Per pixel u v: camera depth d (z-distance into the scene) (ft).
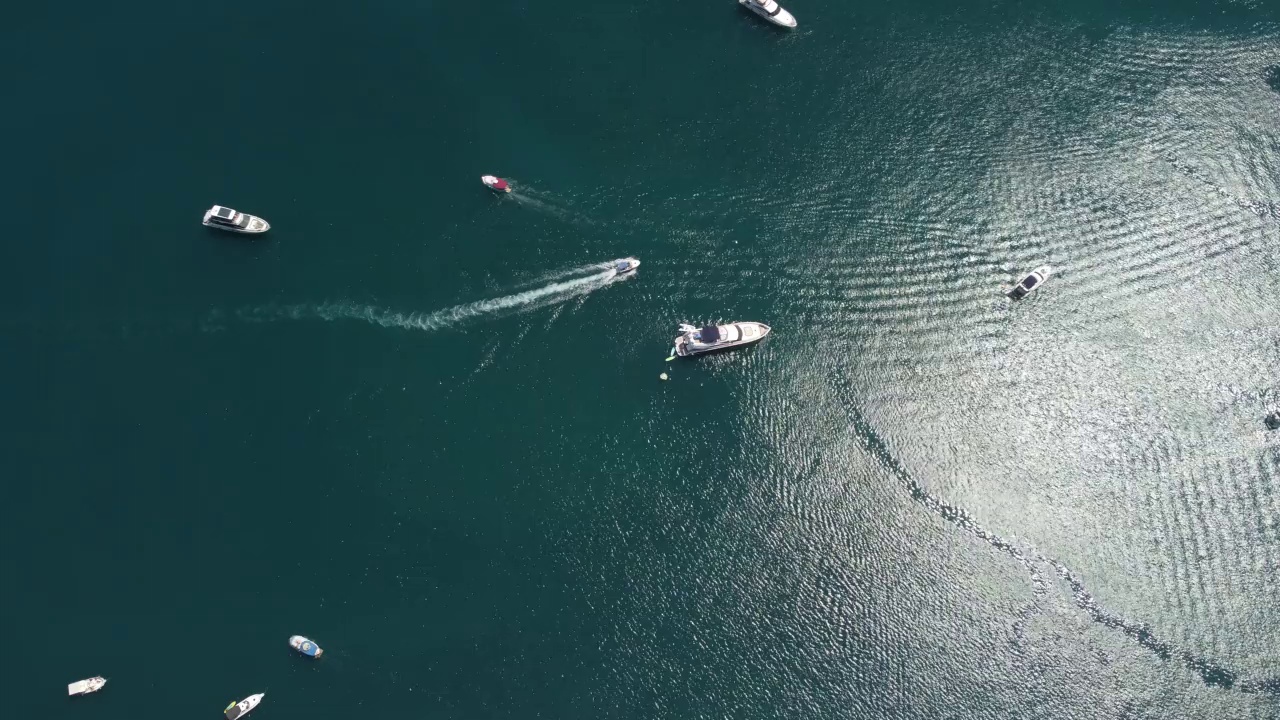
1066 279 281.13
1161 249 283.59
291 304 286.46
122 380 278.26
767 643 251.19
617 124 307.17
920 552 257.14
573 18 324.19
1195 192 291.17
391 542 262.26
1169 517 254.88
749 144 303.48
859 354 277.03
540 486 267.18
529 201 295.69
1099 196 292.20
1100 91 308.40
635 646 252.21
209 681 250.78
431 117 309.22
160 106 312.71
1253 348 270.26
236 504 265.75
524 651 252.42
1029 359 273.13
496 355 279.69
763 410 273.13
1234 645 242.58
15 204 297.94
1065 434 264.72
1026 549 255.09
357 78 315.99
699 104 310.04
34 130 309.01
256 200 297.74
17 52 321.52
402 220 294.46
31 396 275.39
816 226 291.79
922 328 278.67
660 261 288.30
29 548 260.42
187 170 302.66
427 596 257.34
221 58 320.50
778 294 284.20
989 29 319.47
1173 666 241.96
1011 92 309.42
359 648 253.03
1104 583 250.37
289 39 323.16
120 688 250.16
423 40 320.91
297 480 268.21
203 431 272.72
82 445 270.67
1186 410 264.52
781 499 264.52
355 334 283.18
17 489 265.75
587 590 257.75
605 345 280.31
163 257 291.38
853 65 315.58
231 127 308.81
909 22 322.14
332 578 259.39
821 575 256.93
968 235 288.92
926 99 309.42
